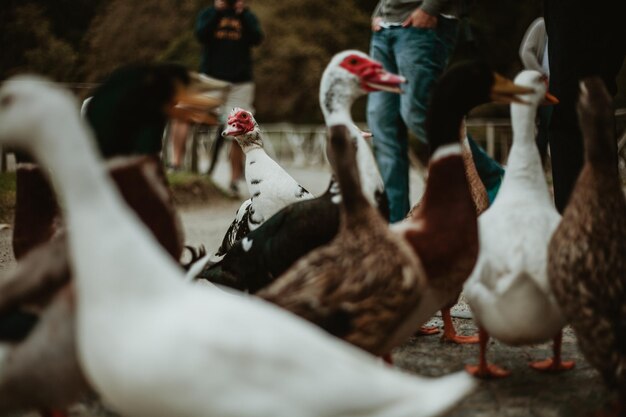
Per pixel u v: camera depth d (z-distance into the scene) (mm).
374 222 3174
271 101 27172
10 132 2451
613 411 3227
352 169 3215
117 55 15023
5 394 2777
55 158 2412
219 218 10133
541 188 3643
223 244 5309
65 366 2766
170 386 2309
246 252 4105
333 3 27672
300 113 27391
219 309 2396
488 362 4117
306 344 2426
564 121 5047
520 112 3645
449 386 2506
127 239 2398
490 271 3502
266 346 2361
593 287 3158
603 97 3248
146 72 3246
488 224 3605
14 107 2426
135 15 16828
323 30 27188
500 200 3666
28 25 12477
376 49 6691
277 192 4988
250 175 5078
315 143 21688
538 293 3443
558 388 3707
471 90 3463
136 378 2320
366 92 3865
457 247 3369
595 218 3188
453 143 3463
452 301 4422
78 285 2410
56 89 2475
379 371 2518
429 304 3418
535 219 3523
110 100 3207
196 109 3490
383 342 3205
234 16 11148
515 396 3619
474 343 4461
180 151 12555
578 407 3477
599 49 4941
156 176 3379
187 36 20547
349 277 3094
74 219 2398
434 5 6207
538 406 3498
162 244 3299
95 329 2365
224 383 2316
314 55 26891
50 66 12539
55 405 2826
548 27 5148
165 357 2305
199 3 21266
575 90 4965
